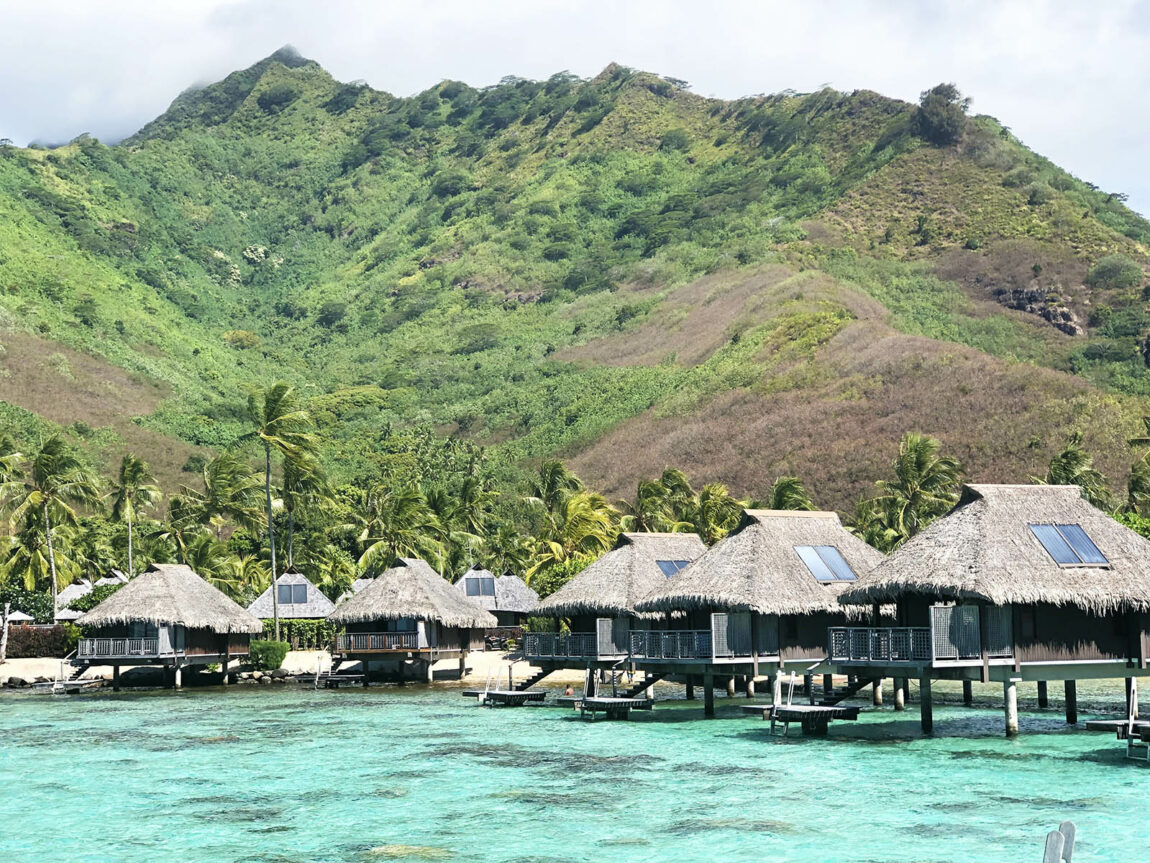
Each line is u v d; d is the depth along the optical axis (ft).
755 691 173.17
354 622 203.92
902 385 403.13
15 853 74.90
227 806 88.89
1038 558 112.27
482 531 326.85
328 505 301.84
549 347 653.30
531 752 114.42
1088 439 335.67
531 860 71.31
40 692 191.31
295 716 150.51
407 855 72.95
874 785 93.04
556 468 302.45
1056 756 105.60
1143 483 260.83
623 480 424.87
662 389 506.07
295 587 255.50
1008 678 111.75
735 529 144.87
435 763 108.17
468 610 207.00
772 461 389.60
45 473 247.09
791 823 80.07
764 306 560.61
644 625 156.35
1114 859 69.41
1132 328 522.88
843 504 352.49
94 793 94.43
